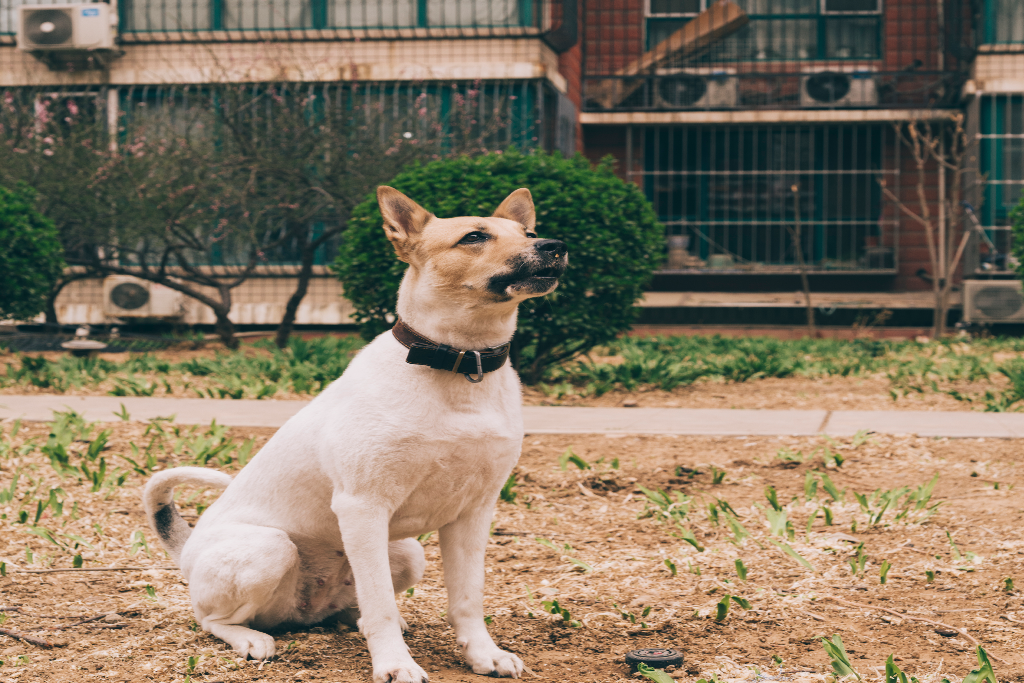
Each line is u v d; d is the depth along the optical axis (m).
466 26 14.36
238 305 14.73
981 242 15.15
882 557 3.68
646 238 8.07
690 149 17.64
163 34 14.62
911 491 4.34
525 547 3.92
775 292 16.72
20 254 10.13
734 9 16.62
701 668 2.67
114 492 4.46
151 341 12.70
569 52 15.99
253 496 2.76
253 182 11.62
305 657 2.70
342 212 11.84
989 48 15.11
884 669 2.63
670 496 4.55
